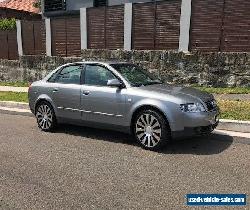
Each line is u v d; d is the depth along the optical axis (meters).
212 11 13.01
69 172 5.67
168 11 13.98
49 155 6.61
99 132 8.39
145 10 14.61
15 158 6.46
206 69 13.21
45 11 25.22
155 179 5.30
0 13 29.56
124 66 7.84
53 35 18.66
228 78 12.95
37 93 8.66
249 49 12.62
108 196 4.73
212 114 6.74
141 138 6.92
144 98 6.78
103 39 16.25
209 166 5.83
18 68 19.52
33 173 5.66
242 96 11.24
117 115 7.20
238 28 12.66
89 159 6.32
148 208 4.36
